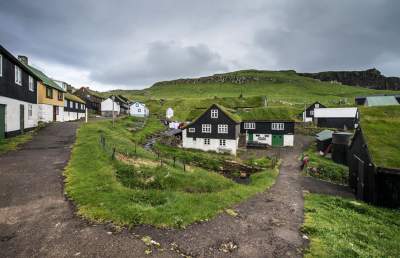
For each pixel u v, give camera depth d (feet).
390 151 57.67
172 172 59.41
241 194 51.08
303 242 28.78
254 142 171.12
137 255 22.76
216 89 625.41
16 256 21.79
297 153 142.31
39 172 45.55
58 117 159.02
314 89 583.17
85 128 110.73
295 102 392.68
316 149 151.23
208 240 27.20
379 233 38.14
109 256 22.34
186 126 160.04
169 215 31.76
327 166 100.99
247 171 107.14
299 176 88.84
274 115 178.29
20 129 85.92
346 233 34.78
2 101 71.72
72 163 52.16
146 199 37.52
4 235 24.98
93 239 24.89
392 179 54.85
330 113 218.38
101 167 49.83
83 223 27.94
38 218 28.68
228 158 128.36
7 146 65.16
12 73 78.54
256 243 27.63
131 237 25.82
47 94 140.26
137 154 76.89
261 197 52.34
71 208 31.63
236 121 150.82
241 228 31.63
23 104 88.33
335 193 70.28
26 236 24.93
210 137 155.02
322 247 27.48
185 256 23.48
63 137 86.58
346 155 111.45
